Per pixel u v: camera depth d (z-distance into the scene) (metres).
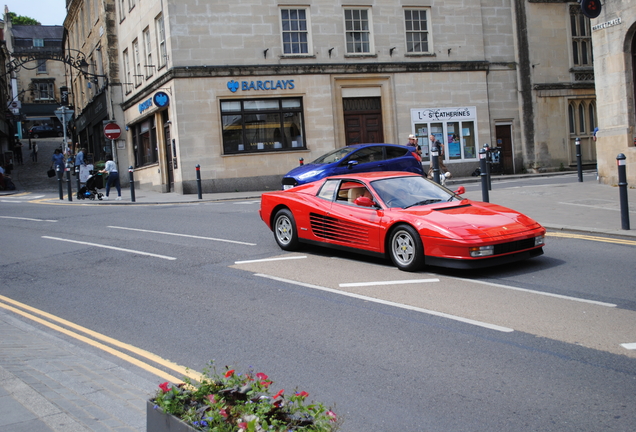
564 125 26.73
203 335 5.68
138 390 4.24
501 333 5.34
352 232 8.52
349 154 15.64
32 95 67.12
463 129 25.38
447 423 3.72
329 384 4.39
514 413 3.81
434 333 5.41
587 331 5.29
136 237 11.45
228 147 22.45
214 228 12.14
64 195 23.70
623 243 9.06
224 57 22.25
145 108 25.02
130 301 7.02
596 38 15.89
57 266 9.21
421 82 24.64
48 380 4.31
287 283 7.50
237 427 2.35
